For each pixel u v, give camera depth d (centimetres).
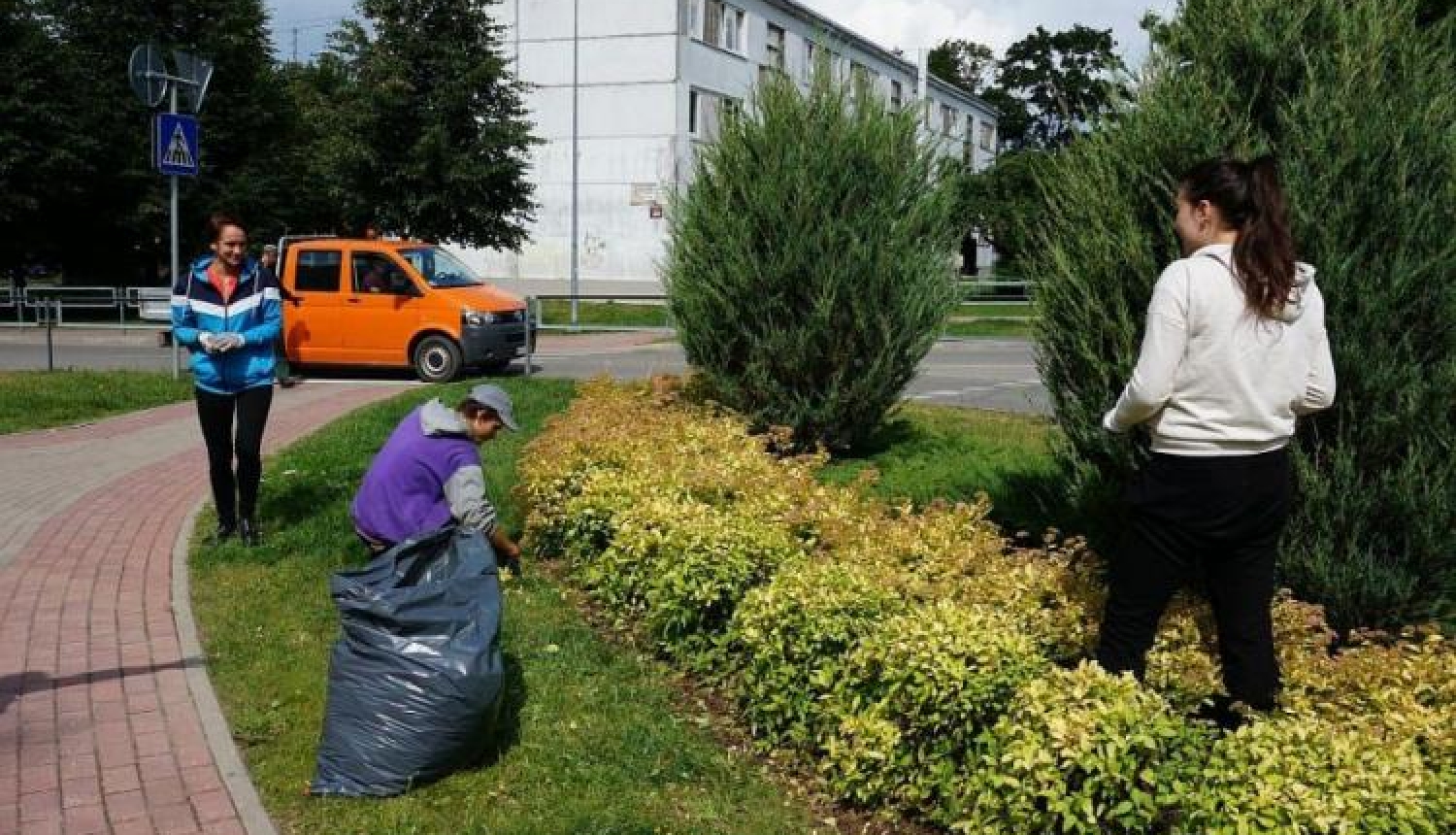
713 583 509
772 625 457
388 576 431
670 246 932
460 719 412
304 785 413
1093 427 488
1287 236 351
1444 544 434
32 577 657
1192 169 372
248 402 711
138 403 1416
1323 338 365
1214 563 373
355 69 2966
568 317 2895
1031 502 757
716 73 4047
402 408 1279
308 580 650
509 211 3048
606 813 392
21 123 3066
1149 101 480
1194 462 356
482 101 2934
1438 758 344
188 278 700
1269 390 350
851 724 404
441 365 1625
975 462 898
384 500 497
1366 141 432
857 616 449
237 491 841
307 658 529
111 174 3303
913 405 1327
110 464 1023
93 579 655
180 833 377
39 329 2741
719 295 875
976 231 3347
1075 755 332
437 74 2875
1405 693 378
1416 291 429
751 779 430
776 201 862
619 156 3888
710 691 509
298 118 3825
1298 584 460
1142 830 329
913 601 474
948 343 2500
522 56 3950
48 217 3297
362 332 1623
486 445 1055
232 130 3591
